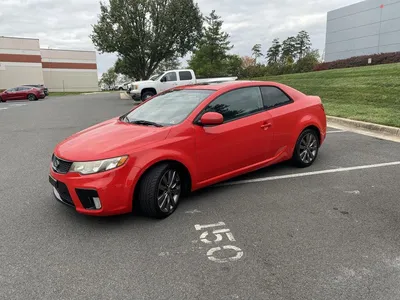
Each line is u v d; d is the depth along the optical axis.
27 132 9.80
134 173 3.40
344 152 6.28
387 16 27.84
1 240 3.29
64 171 3.46
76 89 67.88
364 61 25.42
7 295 2.48
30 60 53.38
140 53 33.34
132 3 30.75
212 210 3.88
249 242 3.17
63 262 2.90
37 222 3.67
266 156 4.73
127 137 3.62
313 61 33.97
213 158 4.06
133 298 2.43
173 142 3.67
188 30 33.31
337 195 4.26
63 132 9.70
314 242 3.15
